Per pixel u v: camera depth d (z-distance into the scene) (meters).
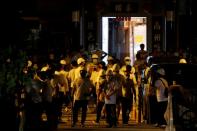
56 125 27.05
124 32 43.28
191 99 23.62
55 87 27.73
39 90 24.48
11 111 19.34
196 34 41.06
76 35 42.06
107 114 28.78
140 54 34.38
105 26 42.62
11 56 19.67
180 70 28.52
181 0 41.38
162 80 27.75
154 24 42.06
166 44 41.78
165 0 41.59
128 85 29.64
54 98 27.19
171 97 23.73
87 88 28.58
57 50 41.78
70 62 34.91
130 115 33.56
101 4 42.06
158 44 42.06
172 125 23.55
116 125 29.16
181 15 41.62
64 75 29.86
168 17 41.31
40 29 38.88
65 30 43.97
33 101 23.95
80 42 42.00
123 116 29.91
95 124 30.22
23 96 22.80
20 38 22.38
